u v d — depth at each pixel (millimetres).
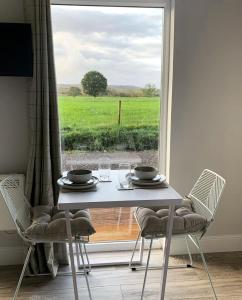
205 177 2188
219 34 2391
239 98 2504
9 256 2490
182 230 1864
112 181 1994
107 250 2664
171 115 2457
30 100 2203
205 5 2334
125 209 2672
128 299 2084
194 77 2426
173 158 2518
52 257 2316
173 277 2314
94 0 2348
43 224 1884
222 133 2531
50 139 2291
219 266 2461
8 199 1909
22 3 2215
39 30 2117
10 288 2207
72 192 1781
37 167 2250
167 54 2475
